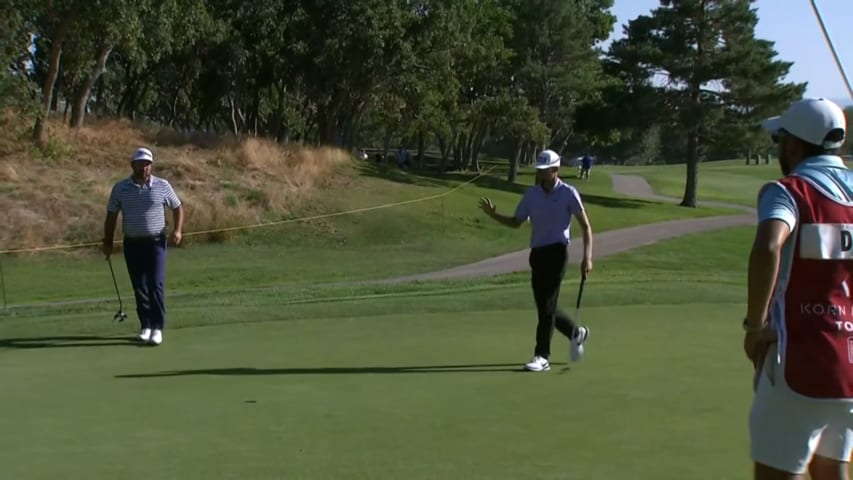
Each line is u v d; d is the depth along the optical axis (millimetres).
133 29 33344
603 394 7930
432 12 48938
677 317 12633
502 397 7859
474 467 5883
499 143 118062
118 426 7027
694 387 8156
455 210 39219
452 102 58344
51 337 11672
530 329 11695
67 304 17953
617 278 19391
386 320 12594
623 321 12258
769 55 52125
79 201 32219
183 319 12852
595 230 38562
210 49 48594
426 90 52688
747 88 51406
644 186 72125
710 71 51406
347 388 8273
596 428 6809
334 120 53625
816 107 4133
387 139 77562
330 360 9680
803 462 4000
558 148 91250
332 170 42438
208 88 53312
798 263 4004
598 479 5633
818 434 4000
